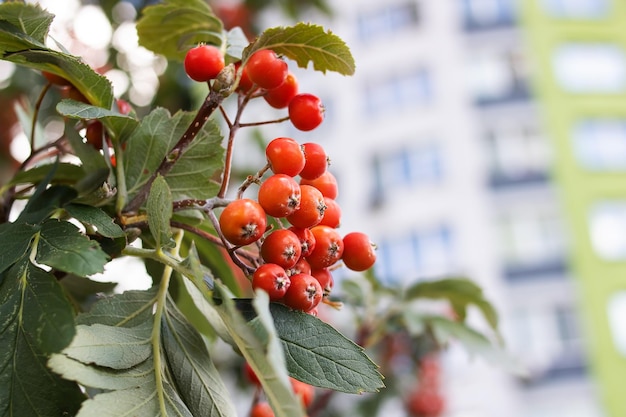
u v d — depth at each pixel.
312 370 0.23
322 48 0.26
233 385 0.69
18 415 0.21
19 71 0.54
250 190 0.66
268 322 0.20
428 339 0.64
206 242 0.30
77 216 0.23
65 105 0.24
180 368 0.23
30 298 0.21
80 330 0.22
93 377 0.21
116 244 0.23
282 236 0.23
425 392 0.80
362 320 0.45
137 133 0.26
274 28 0.25
